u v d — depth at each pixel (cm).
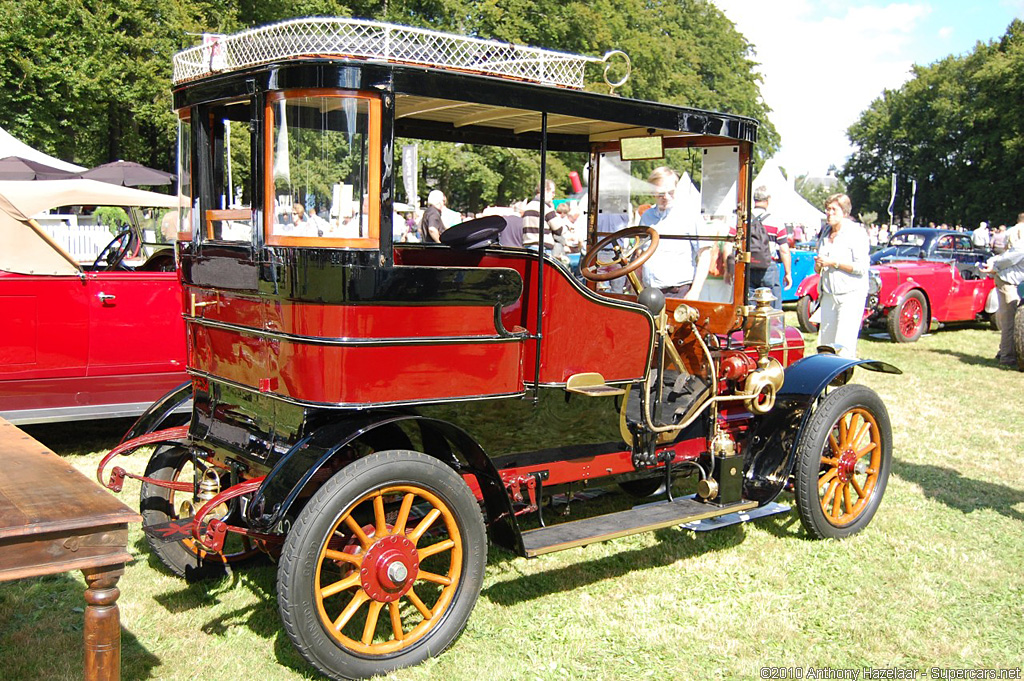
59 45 1819
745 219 402
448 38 300
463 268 296
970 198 4353
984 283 1259
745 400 411
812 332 1223
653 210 446
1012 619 357
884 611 360
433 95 289
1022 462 587
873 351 1080
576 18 1912
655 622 347
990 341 1183
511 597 367
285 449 302
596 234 457
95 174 1128
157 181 1172
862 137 5388
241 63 313
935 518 475
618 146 440
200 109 334
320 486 299
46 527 206
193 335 356
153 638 324
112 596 222
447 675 300
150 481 343
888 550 428
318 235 283
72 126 1975
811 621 352
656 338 392
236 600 357
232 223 330
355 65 275
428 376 295
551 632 336
